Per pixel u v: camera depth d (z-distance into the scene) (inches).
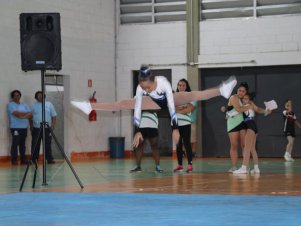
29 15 390.3
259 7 786.8
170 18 826.8
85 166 624.7
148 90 290.4
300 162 682.2
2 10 674.8
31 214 267.7
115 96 837.2
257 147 801.6
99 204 301.9
